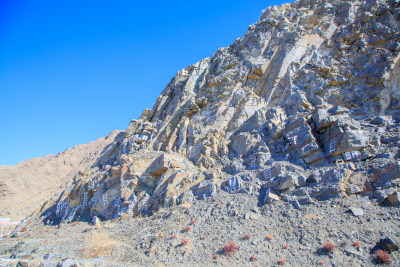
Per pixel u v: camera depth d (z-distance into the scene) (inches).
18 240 942.4
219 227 658.8
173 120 1264.8
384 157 684.1
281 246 561.3
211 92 1258.6
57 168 2598.4
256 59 1235.9
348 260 491.8
